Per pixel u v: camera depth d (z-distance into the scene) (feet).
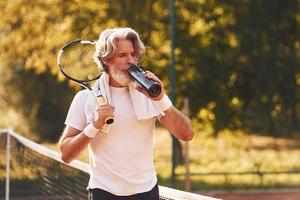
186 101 52.75
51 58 74.28
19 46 75.20
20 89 122.72
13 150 41.09
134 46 14.17
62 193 30.73
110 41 13.98
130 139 14.37
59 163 31.04
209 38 70.13
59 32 72.59
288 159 85.97
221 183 68.54
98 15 70.95
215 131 71.92
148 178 14.55
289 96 71.82
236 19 70.13
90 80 16.46
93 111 14.62
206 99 70.18
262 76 70.33
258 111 71.97
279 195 61.87
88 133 14.16
